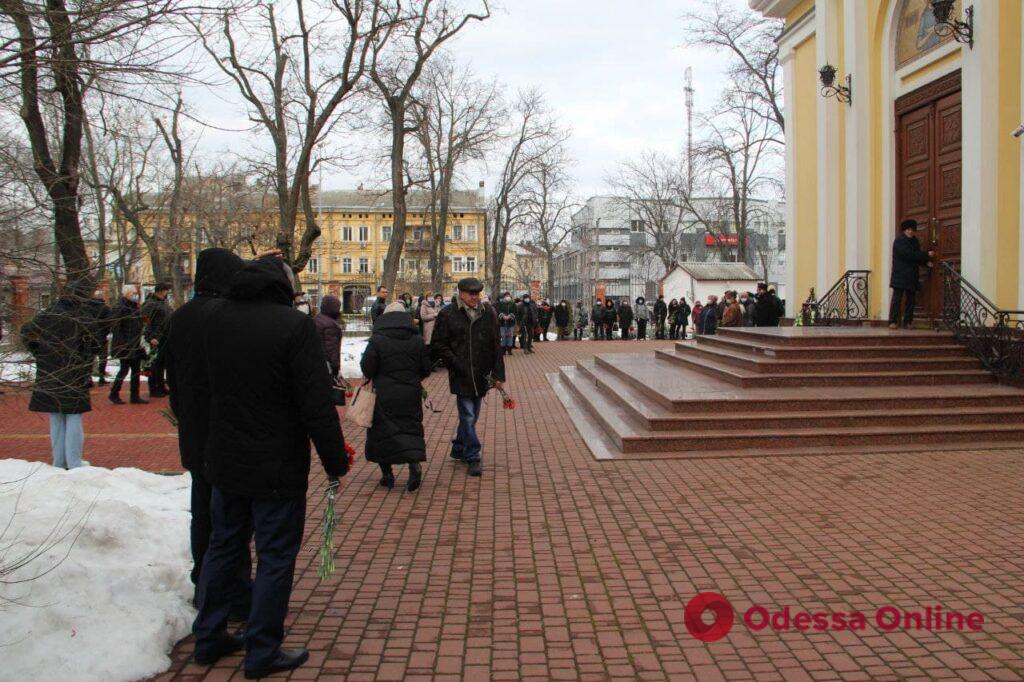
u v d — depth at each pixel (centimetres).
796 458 789
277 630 358
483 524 593
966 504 619
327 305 1027
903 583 460
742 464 768
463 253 6875
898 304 1189
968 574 472
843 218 1482
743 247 4047
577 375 1463
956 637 390
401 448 679
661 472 744
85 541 446
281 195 1513
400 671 361
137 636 371
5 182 438
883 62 1354
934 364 1014
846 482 694
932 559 498
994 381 990
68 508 481
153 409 1205
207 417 405
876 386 973
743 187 3947
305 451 372
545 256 6438
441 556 521
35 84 506
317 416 357
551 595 452
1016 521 573
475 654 378
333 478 387
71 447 710
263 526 361
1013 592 444
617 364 1324
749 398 880
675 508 624
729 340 1223
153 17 422
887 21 1337
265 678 354
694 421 845
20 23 420
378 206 6781
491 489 700
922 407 892
